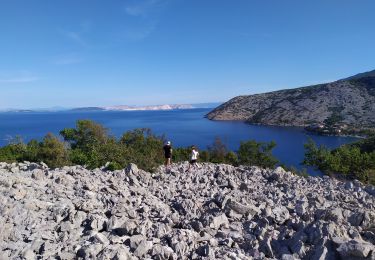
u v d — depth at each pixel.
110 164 21.11
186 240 9.36
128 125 174.50
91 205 11.93
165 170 22.06
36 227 10.20
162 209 12.45
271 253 8.72
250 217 11.59
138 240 9.05
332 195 14.84
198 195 14.95
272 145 40.28
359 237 9.09
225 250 8.84
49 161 24.55
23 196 12.49
